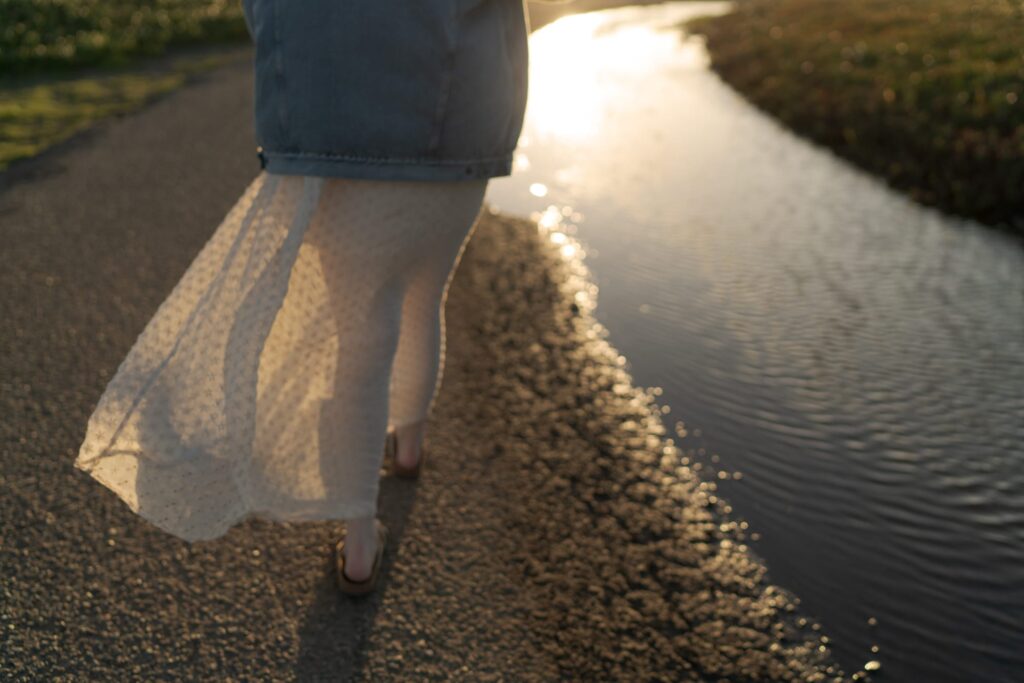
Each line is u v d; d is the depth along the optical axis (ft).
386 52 4.77
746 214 17.15
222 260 5.35
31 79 26.78
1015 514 7.59
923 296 12.92
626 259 13.94
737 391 9.63
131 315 10.37
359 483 5.60
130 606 5.84
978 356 10.80
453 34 4.88
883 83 28.94
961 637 6.13
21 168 16.63
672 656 5.72
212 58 33.45
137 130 20.36
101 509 6.88
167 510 5.25
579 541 6.82
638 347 10.61
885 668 5.79
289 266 4.90
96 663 5.35
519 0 5.40
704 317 11.73
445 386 9.18
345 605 5.98
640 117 28.55
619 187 18.85
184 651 5.49
